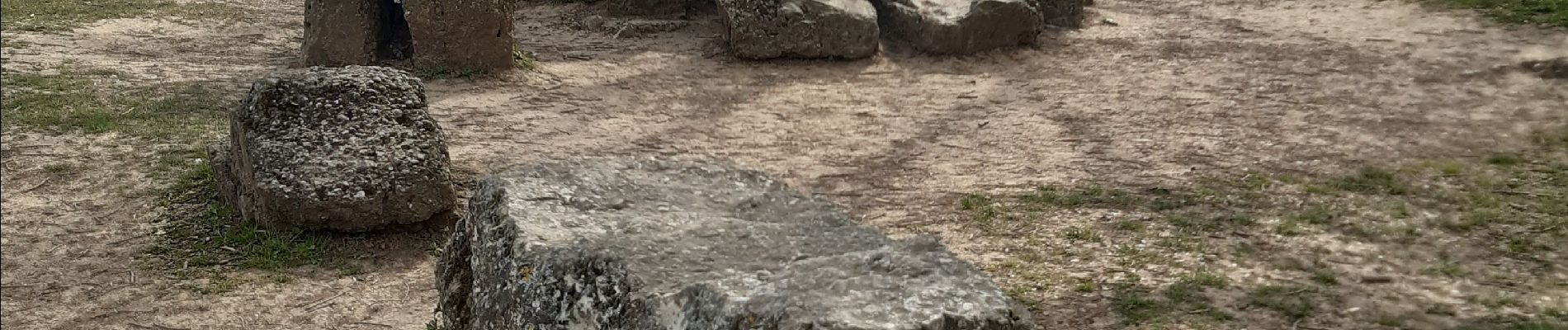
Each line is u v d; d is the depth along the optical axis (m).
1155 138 8.34
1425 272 5.32
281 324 5.35
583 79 10.56
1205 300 5.00
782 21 11.16
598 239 3.06
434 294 5.70
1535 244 5.67
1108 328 4.75
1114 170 7.55
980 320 2.55
